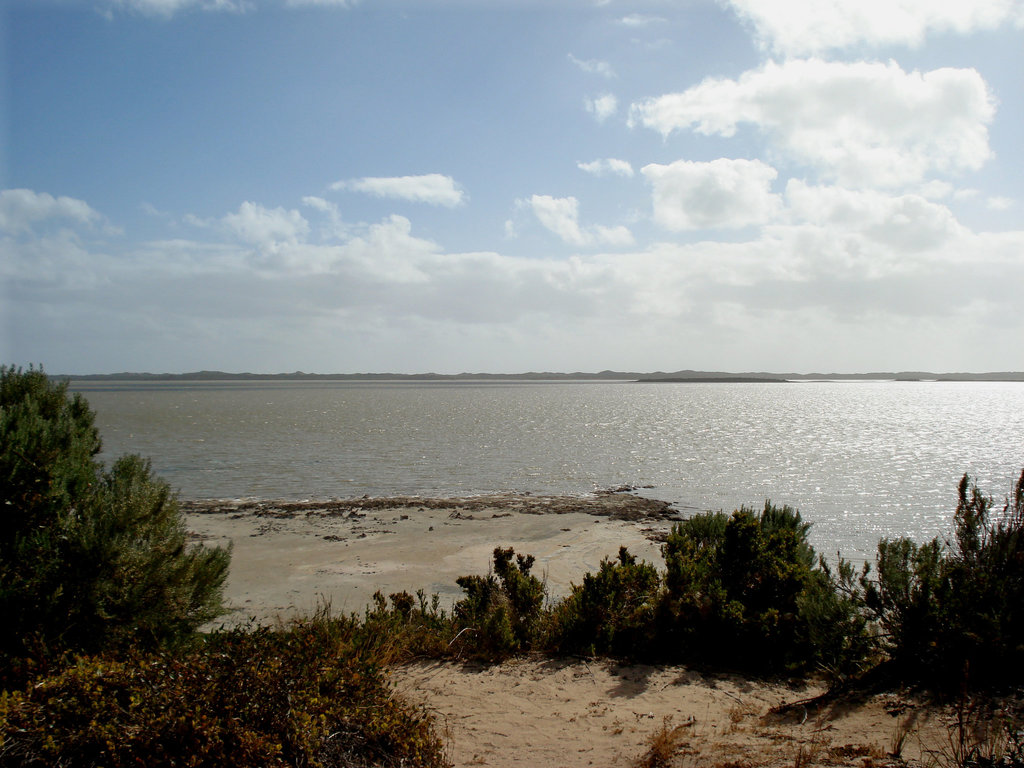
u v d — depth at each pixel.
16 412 7.45
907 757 4.80
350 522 22.67
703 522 12.05
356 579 15.84
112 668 4.55
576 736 5.98
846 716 5.98
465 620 9.37
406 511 24.67
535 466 38.12
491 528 21.80
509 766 5.30
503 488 30.97
